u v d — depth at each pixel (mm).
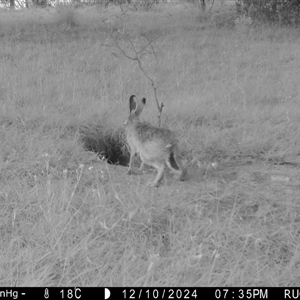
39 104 14031
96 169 10445
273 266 7402
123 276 6852
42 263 7266
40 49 21312
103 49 21562
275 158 11320
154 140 9602
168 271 7012
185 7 32656
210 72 18562
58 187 9367
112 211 8555
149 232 8156
